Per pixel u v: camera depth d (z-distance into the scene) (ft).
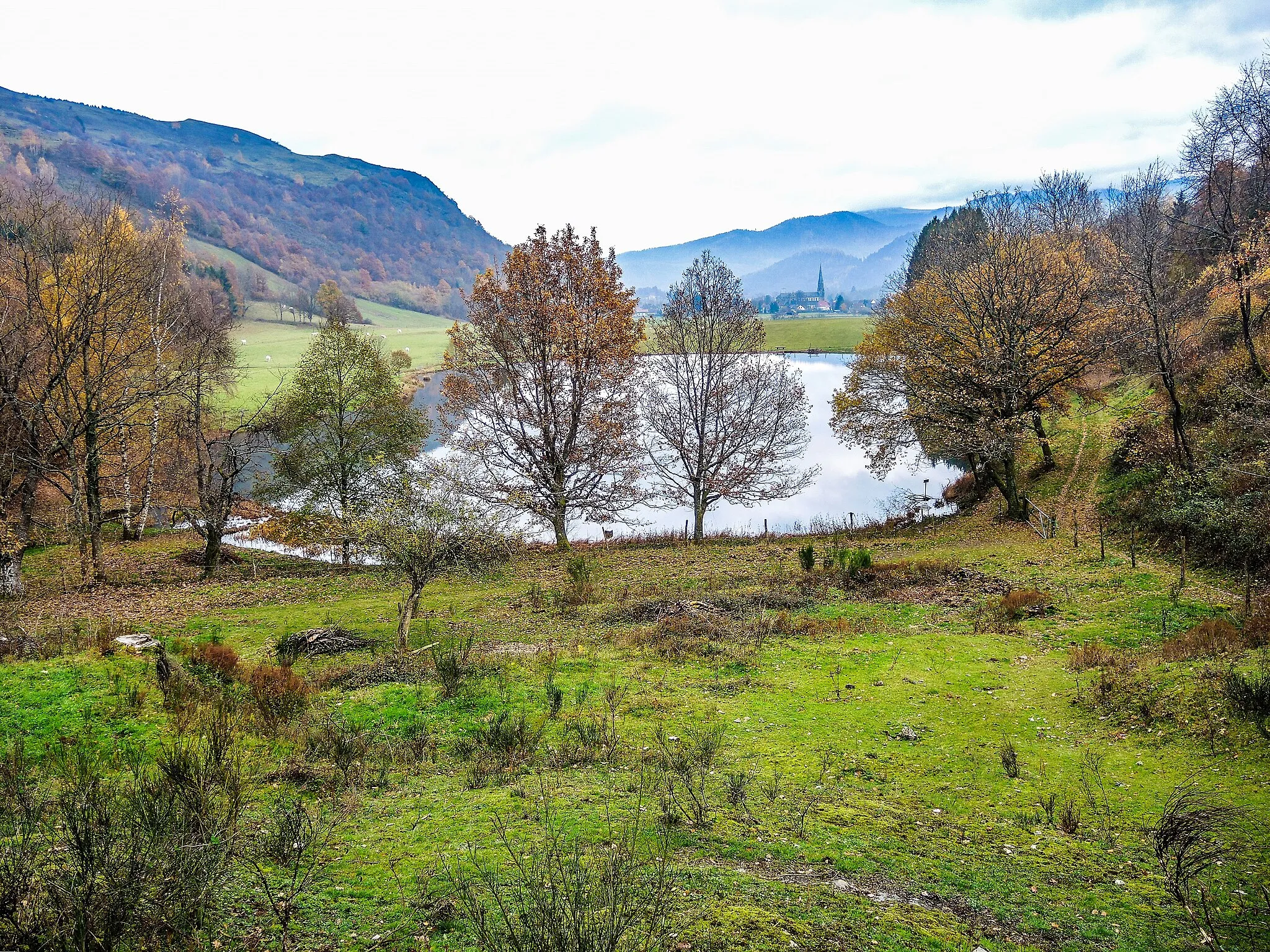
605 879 24.26
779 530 160.66
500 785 37.76
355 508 117.08
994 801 38.70
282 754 41.81
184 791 29.91
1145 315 113.09
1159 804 37.29
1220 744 41.86
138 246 129.90
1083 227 199.00
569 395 141.79
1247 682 44.73
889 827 34.86
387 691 55.88
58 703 45.65
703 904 25.31
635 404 144.97
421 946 22.18
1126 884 30.27
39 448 109.70
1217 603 68.23
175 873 23.21
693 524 179.83
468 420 138.72
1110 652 60.29
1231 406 103.09
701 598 86.69
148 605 95.71
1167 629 64.03
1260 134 104.63
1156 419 125.08
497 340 135.13
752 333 148.36
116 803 28.07
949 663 61.82
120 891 20.79
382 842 30.14
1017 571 90.27
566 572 111.96
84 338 108.17
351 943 22.47
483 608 91.25
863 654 64.95
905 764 43.62
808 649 67.05
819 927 25.00
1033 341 122.93
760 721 50.03
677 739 46.14
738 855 30.22
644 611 82.17
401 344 517.96
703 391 144.87
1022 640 67.05
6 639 62.80
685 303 146.51
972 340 130.72
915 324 146.72
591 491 140.26
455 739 45.96
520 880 26.27
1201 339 127.34
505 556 108.99
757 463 145.79
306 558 139.54
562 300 136.67
